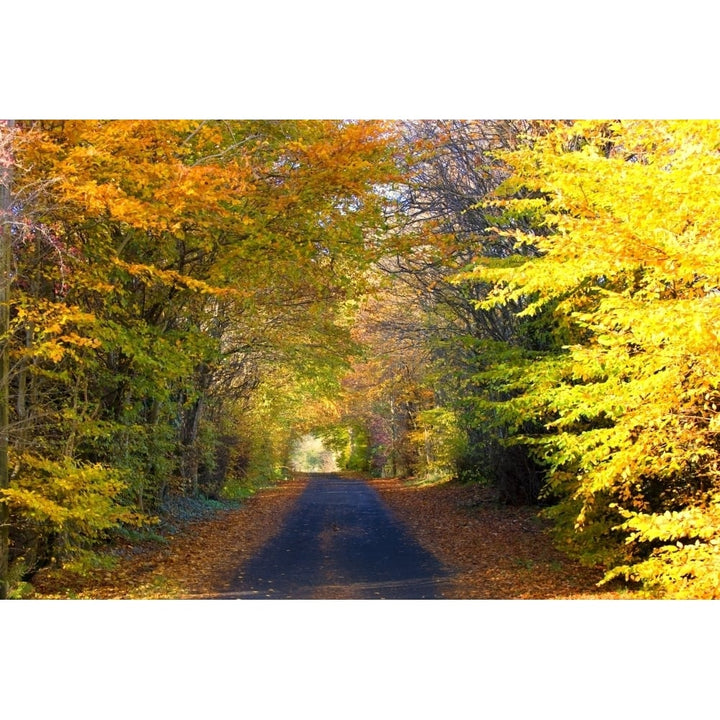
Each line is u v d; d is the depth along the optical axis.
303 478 52.62
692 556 7.27
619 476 9.15
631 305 7.99
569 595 10.34
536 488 20.81
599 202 8.09
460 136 18.28
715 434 8.46
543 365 11.88
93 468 10.68
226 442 30.14
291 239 14.45
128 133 10.51
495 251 18.55
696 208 6.90
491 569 12.82
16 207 10.02
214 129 12.87
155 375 14.18
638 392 8.23
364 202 15.01
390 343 30.89
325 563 14.02
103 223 11.43
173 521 19.83
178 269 14.96
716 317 6.50
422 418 33.28
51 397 12.88
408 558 14.51
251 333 23.12
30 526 11.44
